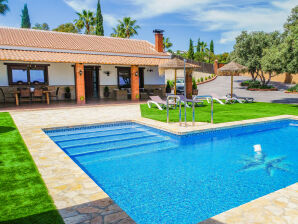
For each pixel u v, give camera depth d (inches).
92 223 121.0
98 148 316.5
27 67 804.0
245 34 1269.7
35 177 181.9
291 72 595.2
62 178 181.0
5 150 252.8
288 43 582.2
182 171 239.3
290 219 126.3
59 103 737.6
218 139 364.2
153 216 157.1
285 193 157.2
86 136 374.6
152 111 577.9
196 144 337.4
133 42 1136.8
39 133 335.9
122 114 526.3
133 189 198.5
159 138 366.9
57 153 243.8
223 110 597.6
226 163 262.1
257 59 1195.9
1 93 770.8
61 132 392.5
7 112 546.6
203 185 205.8
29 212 131.5
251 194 188.5
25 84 804.0
